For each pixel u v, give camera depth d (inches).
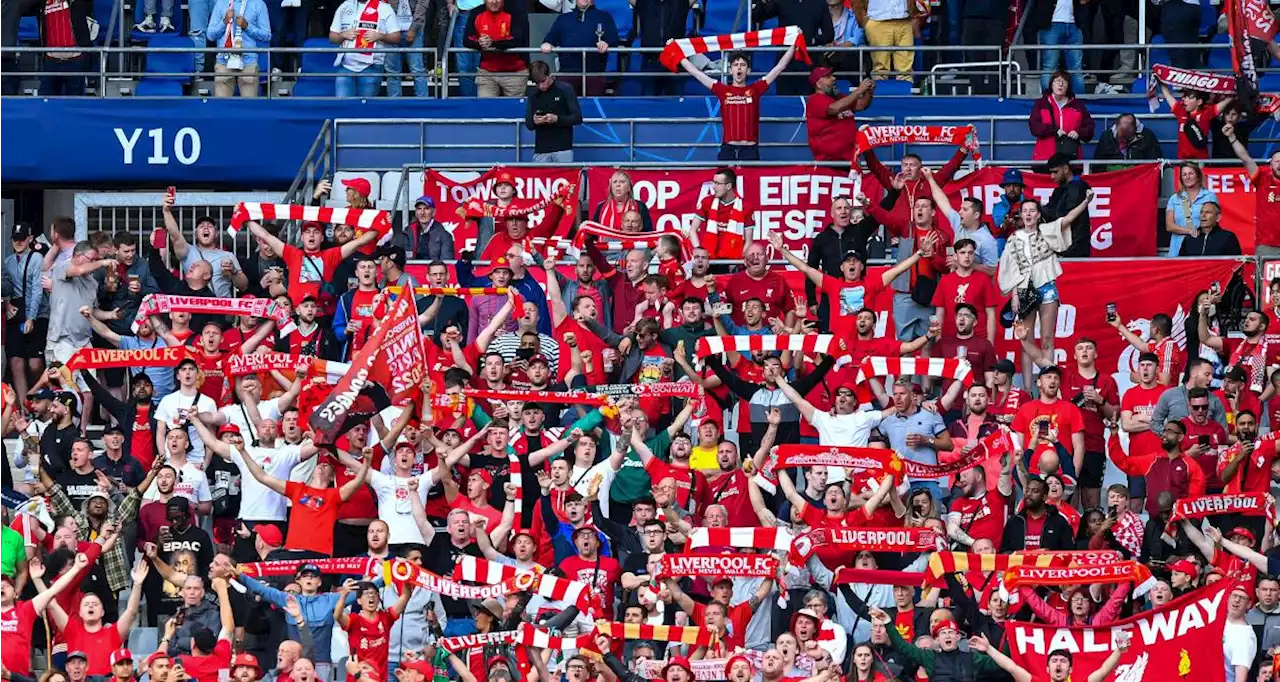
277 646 2824.8
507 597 2864.2
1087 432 3307.1
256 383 3208.7
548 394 3142.2
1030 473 3105.3
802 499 3016.7
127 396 3518.7
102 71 4227.4
